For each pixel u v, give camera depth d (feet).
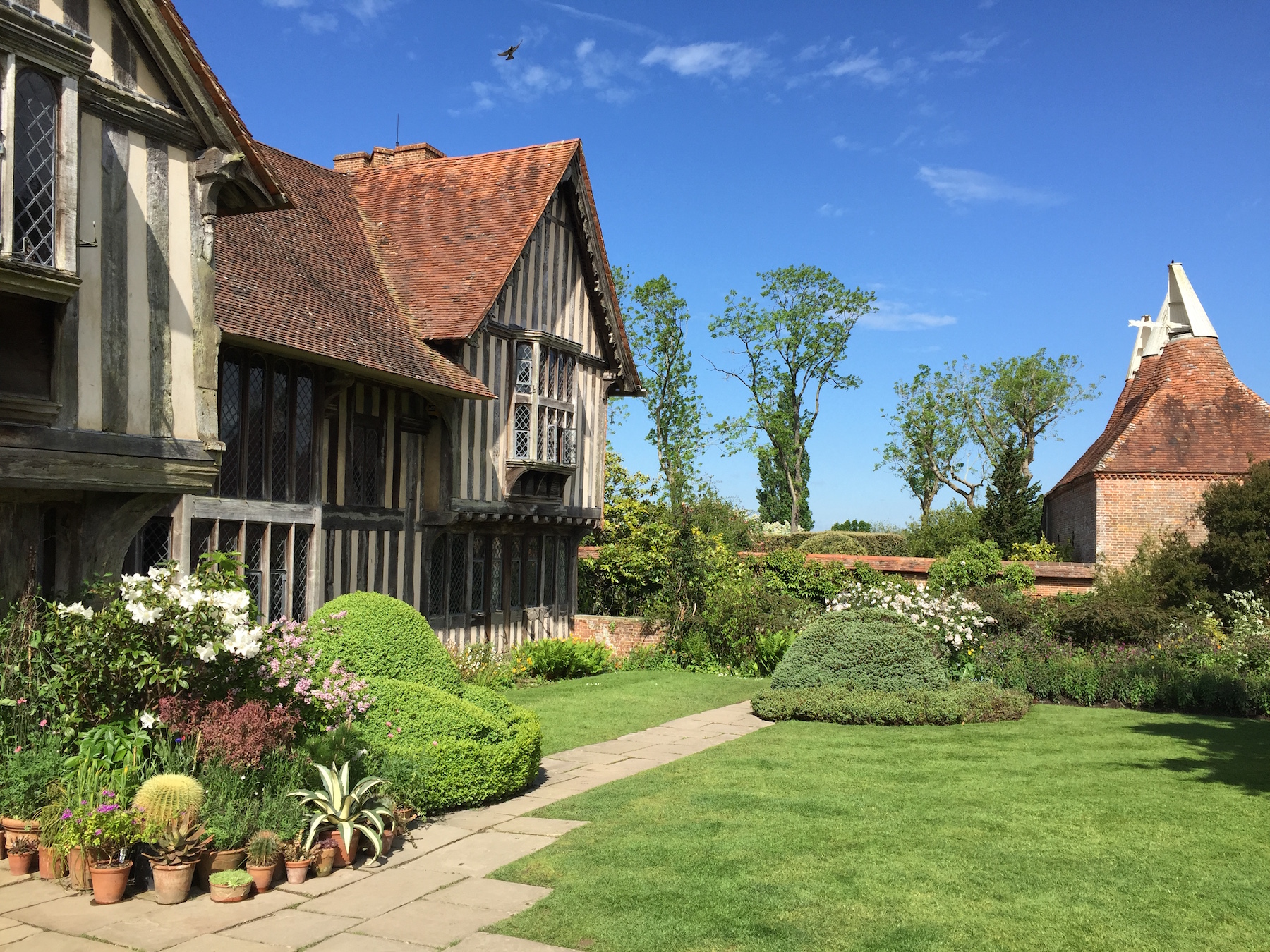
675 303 137.59
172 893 18.53
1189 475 83.20
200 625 22.35
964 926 17.26
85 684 21.83
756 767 31.24
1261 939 16.76
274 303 37.83
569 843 22.44
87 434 23.91
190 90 26.55
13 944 16.40
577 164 58.03
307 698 24.34
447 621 50.65
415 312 49.19
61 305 22.98
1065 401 162.09
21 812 20.35
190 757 21.62
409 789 24.03
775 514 164.66
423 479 48.21
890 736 37.27
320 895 19.13
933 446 168.55
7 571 24.41
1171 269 93.04
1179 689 45.60
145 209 25.75
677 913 17.84
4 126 20.92
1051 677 49.26
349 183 61.21
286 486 37.76
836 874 20.10
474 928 17.28
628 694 48.08
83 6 24.20
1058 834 23.22
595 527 63.52
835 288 150.92
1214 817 24.85
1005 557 104.42
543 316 55.88
